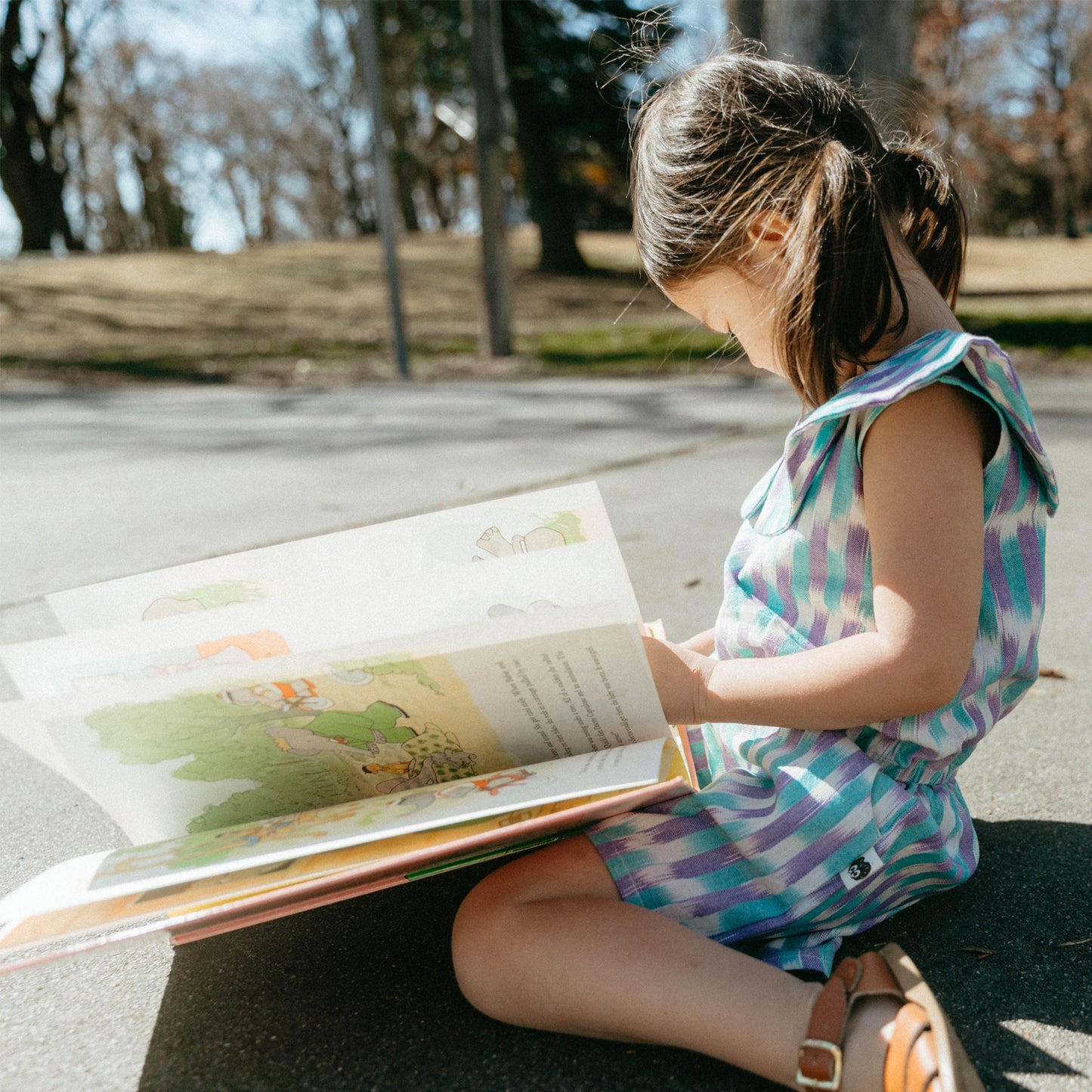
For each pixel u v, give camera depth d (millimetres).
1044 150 30438
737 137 990
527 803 892
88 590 1106
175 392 7355
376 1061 955
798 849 989
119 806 1060
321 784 1064
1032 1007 993
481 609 953
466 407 6129
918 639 897
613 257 17344
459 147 19203
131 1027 1021
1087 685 1799
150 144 29562
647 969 894
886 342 965
